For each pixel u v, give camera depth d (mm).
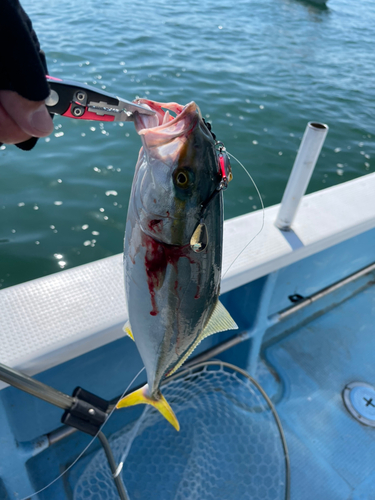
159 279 974
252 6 15688
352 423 2041
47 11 12062
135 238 969
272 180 5641
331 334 2494
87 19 11547
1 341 1279
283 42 11969
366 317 2613
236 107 7496
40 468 1719
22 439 1618
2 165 5359
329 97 8617
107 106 831
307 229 1988
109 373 1737
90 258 4207
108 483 1688
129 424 1907
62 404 1239
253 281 1956
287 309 2301
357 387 2205
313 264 2240
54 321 1356
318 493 1756
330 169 6297
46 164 5441
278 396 2131
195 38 11125
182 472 1742
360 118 7867
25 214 4645
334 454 1906
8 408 1491
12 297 1416
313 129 1639
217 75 8766
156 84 7895
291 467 1834
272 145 6449
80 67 8211
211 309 1084
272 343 2412
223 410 2004
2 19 497
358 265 2572
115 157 5660
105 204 4867
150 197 907
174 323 1050
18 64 521
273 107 7715
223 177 916
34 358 1252
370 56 11758
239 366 2203
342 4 17984
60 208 4762
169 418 1330
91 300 1441
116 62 8672
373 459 1906
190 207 906
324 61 10859
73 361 1567
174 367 1189
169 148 880
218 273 1035
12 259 4117
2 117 570
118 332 1400
